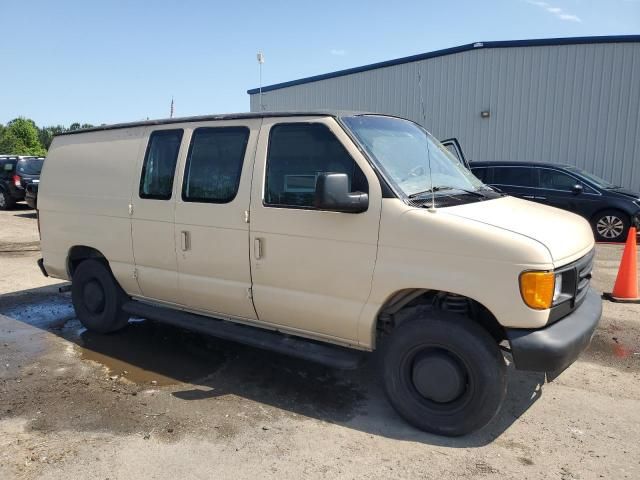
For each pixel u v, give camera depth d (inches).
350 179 150.9
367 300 149.4
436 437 144.7
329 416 156.8
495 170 494.0
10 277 333.7
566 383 177.8
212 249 179.2
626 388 174.2
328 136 156.4
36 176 708.7
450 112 743.1
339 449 138.7
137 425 151.1
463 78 725.3
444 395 142.3
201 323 191.2
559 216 162.1
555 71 665.6
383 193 145.8
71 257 234.4
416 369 145.6
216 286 180.5
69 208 225.8
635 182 642.2
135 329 236.5
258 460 133.7
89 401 165.9
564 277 138.0
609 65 637.3
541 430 148.1
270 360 200.1
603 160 654.5
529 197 477.4
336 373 187.9
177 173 188.1
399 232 142.3
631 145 639.1
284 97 949.2
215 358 202.4
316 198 140.6
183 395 170.4
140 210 198.7
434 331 141.2
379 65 804.0
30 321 248.1
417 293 148.3
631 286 270.1
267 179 166.9
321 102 894.4
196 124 187.2
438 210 141.6
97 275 223.3
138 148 202.5
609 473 127.8
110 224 210.5
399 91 791.7
